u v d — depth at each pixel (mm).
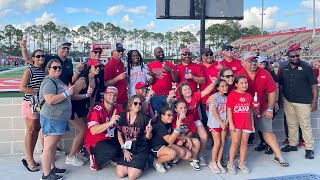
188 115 5070
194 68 5848
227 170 4922
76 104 4957
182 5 7004
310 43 44812
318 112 6660
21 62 51344
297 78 5586
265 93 5391
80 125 5066
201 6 6934
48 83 4258
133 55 5781
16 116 5551
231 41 74000
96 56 5484
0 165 5055
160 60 5949
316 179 4562
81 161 5113
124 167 4574
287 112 5863
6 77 20938
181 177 4652
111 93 4754
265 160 5445
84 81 4906
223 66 5969
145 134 4738
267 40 57344
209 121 5008
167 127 4906
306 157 5516
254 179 4578
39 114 4598
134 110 4711
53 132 4301
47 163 4363
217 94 5051
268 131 5316
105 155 4707
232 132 4824
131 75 5793
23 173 4742
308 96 5574
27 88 4703
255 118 5395
